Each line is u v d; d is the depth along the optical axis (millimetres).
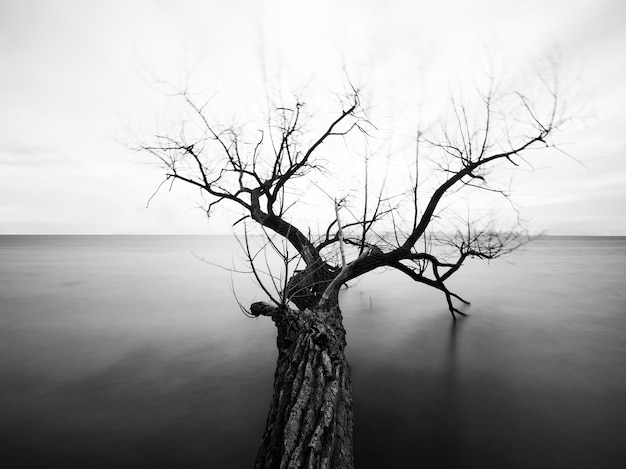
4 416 6977
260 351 10859
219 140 7930
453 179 8055
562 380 8555
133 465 5535
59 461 5613
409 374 8961
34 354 10672
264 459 3850
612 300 18672
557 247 94188
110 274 31625
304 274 8141
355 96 8117
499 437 6184
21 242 132000
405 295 20453
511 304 17672
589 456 5637
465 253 9203
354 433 6328
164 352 10812
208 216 8250
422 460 5570
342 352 5945
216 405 7426
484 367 9406
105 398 7730
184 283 25891
